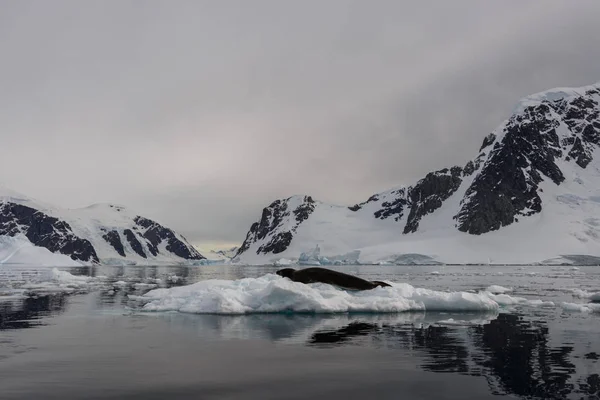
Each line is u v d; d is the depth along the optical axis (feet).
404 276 245.65
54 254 517.14
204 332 53.72
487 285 157.69
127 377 33.58
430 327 57.47
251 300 75.05
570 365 36.78
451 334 52.11
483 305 76.02
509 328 56.44
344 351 42.73
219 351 42.78
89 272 369.50
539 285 159.84
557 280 198.39
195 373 34.65
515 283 172.86
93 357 40.14
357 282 88.99
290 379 32.99
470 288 140.05
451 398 28.73
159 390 30.45
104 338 49.65
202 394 29.63
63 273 204.13
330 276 89.86
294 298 72.95
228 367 36.50
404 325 59.26
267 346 45.06
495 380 32.53
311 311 72.23
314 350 43.14
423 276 245.86
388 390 30.35
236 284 93.86
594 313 73.31
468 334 52.08
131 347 44.65
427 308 77.46
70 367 36.50
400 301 75.66
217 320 64.49
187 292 93.50
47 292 120.16
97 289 133.69
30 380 32.76
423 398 28.76
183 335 51.60
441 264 560.61
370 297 76.79
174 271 411.13
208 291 82.17
